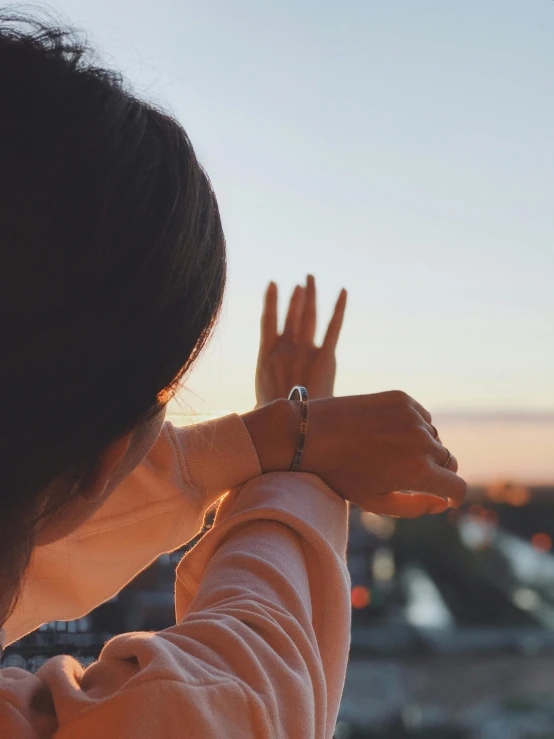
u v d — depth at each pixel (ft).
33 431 1.35
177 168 1.42
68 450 1.39
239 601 1.72
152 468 2.12
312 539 1.92
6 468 1.37
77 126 1.36
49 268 1.33
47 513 1.46
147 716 1.45
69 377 1.35
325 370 2.56
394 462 2.13
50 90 1.38
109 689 1.54
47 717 1.53
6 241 1.33
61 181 1.34
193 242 1.44
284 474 2.13
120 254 1.36
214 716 1.47
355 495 2.17
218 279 1.52
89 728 1.46
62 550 2.08
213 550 2.01
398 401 2.15
